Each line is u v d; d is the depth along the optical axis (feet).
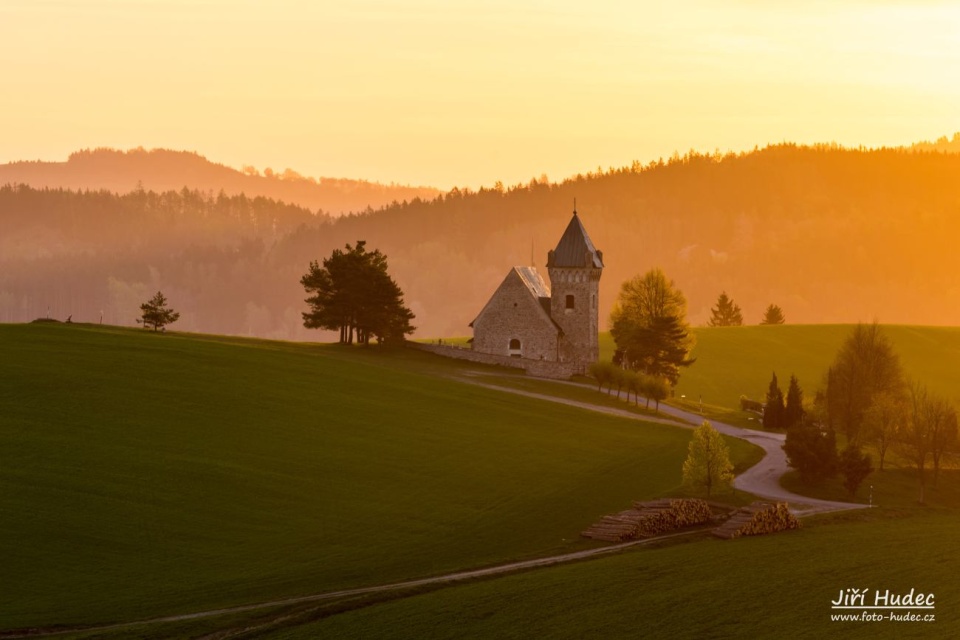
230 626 200.44
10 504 264.31
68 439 315.99
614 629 191.93
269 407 380.78
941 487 370.12
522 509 298.97
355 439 358.23
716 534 267.59
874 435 412.98
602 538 267.80
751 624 192.75
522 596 211.41
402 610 205.98
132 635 195.11
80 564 237.04
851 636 185.98
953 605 202.69
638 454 379.76
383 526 277.64
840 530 276.00
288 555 251.39
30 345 426.51
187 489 290.97
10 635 196.65
